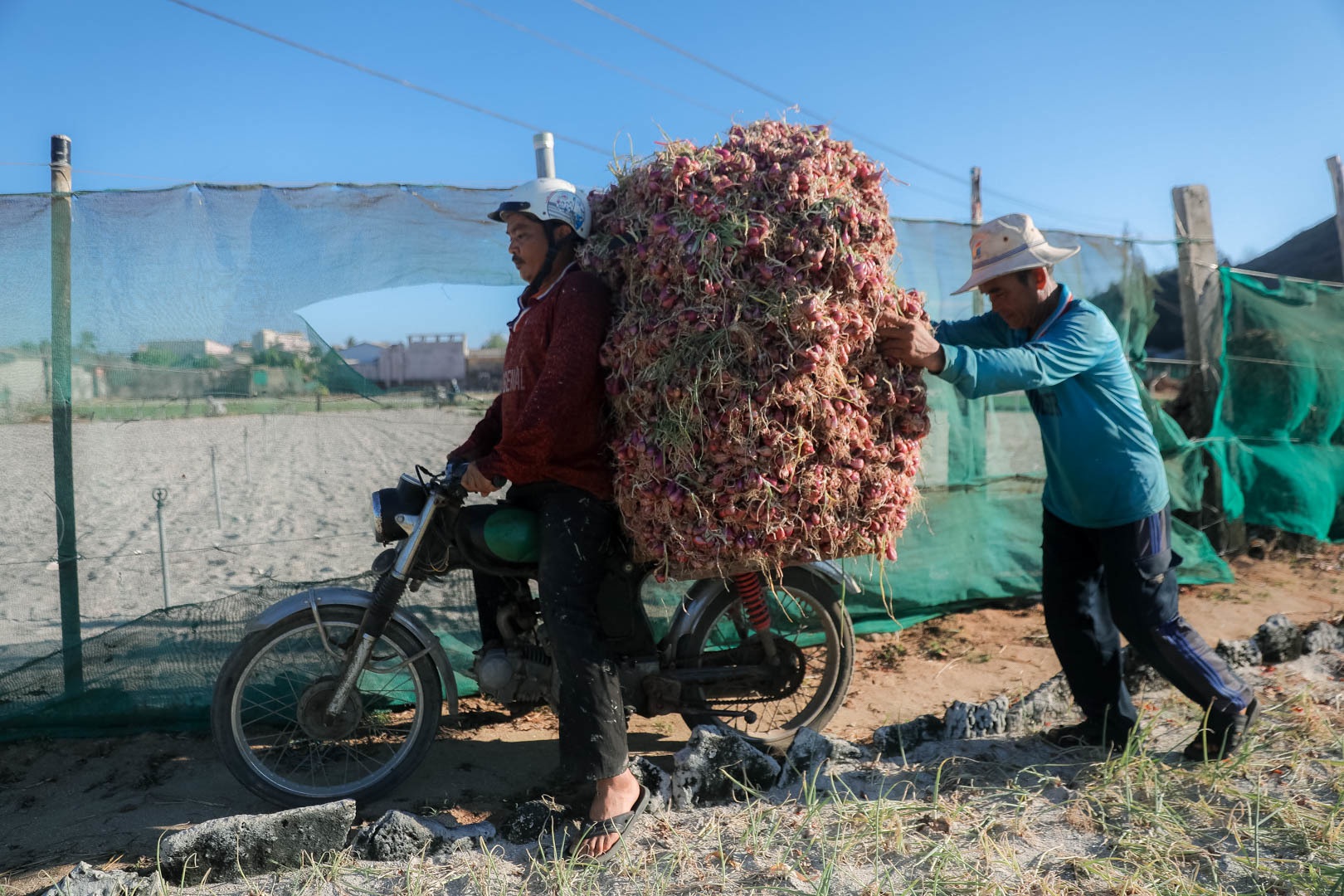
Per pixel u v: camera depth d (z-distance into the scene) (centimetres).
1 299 379
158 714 388
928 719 359
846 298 266
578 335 279
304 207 404
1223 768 312
